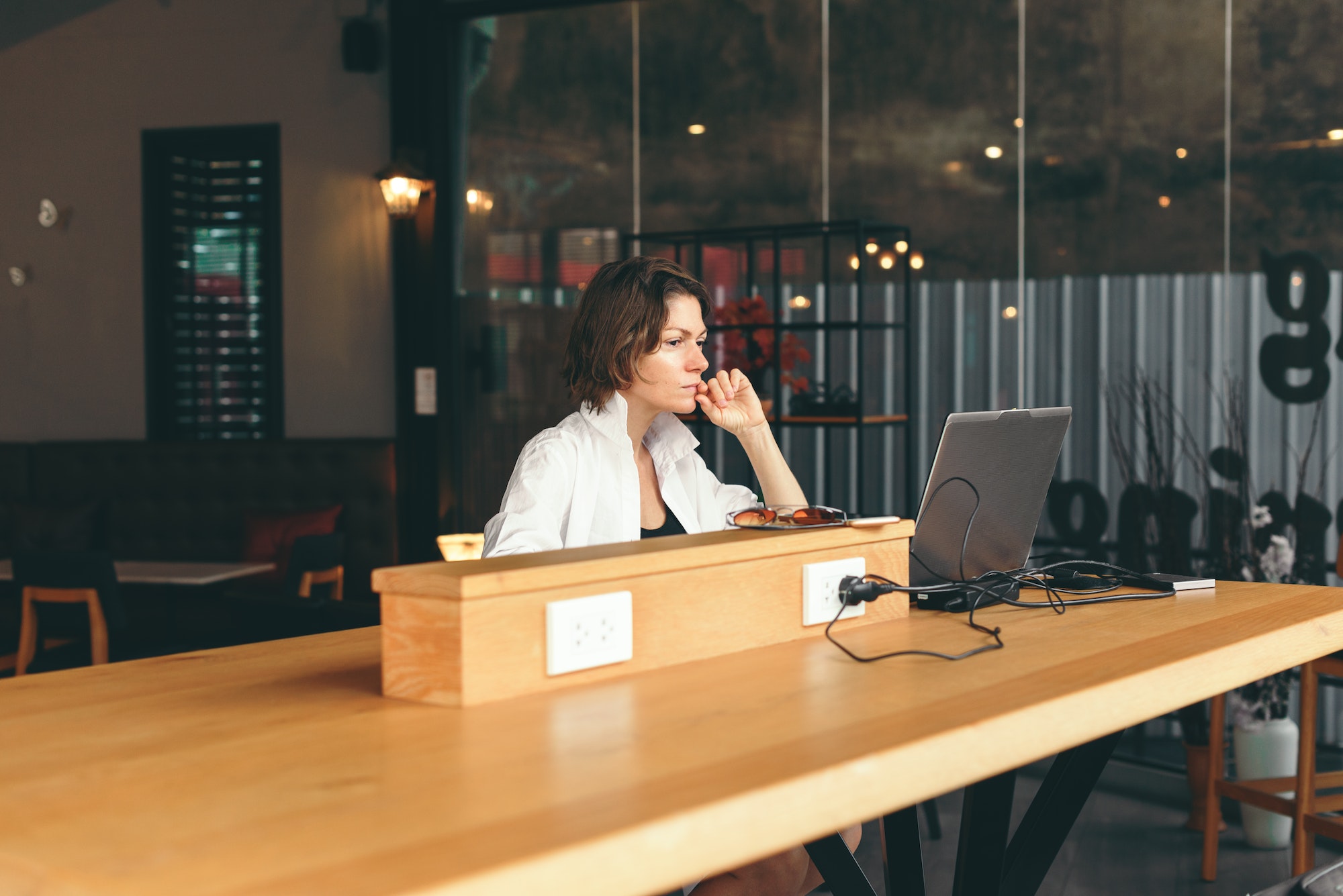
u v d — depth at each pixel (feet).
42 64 19.66
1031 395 14.60
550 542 6.17
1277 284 12.92
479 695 3.88
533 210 17.56
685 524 7.31
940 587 5.61
